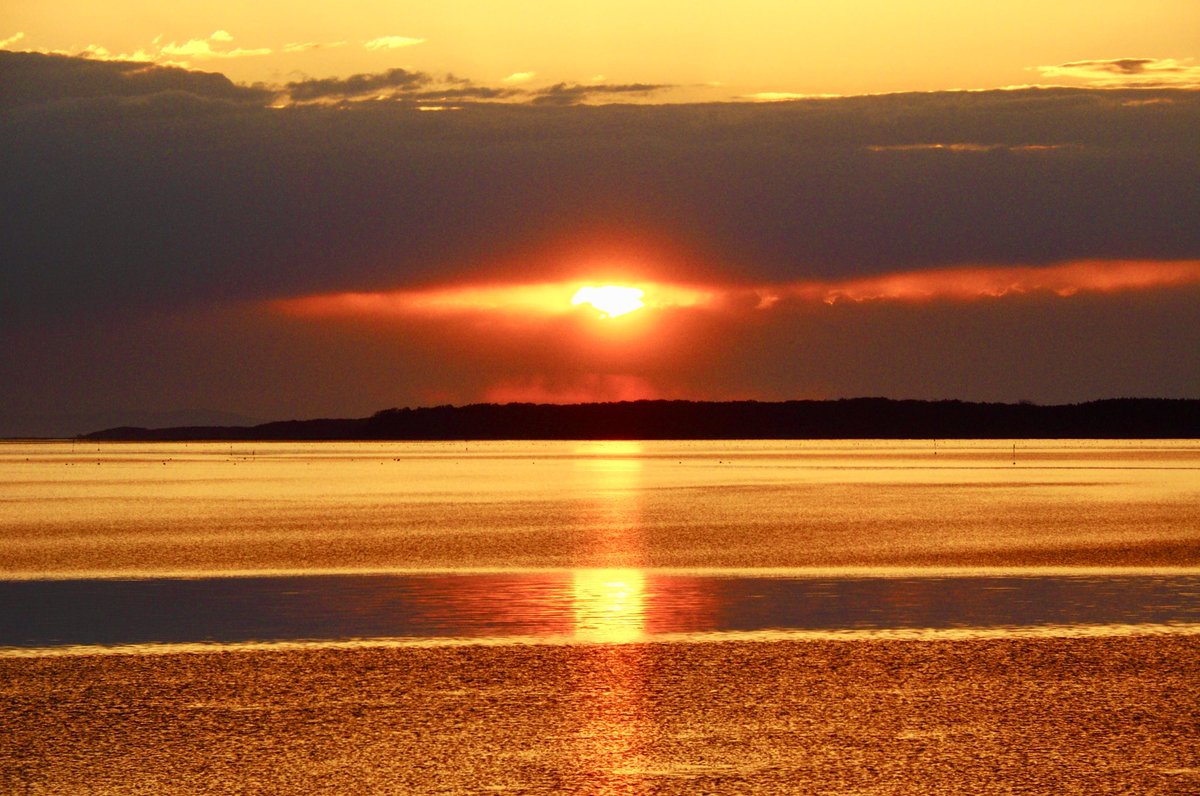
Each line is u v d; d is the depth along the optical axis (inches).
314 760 1025.5
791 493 4884.4
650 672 1365.7
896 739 1082.1
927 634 1603.1
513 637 1599.4
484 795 933.2
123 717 1174.3
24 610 1859.0
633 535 3014.3
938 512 3740.2
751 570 2308.1
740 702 1222.3
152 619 1771.7
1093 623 1684.3
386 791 944.3
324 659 1453.0
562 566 2384.4
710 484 5748.0
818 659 1430.9
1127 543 2758.4
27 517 3693.4
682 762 1015.0
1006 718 1152.8
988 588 2041.1
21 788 956.0
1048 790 940.6
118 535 3070.9
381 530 3181.6
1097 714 1166.3
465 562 2454.5
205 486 5753.0
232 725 1143.6
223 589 2071.9
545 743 1074.7
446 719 1161.4
